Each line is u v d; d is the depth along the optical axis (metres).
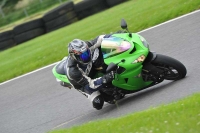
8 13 129.50
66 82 29.91
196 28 40.44
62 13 82.94
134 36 27.66
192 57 33.12
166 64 27.22
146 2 67.25
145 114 21.95
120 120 22.59
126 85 28.02
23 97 40.38
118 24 56.59
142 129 19.61
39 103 36.75
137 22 51.91
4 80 49.91
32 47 69.38
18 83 46.06
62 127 29.45
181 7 48.69
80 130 23.72
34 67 50.25
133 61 26.84
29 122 33.16
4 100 41.59
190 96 23.05
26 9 123.81
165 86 28.39
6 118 36.09
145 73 27.69
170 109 21.36
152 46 40.97
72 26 76.56
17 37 84.12
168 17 48.16
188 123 18.48
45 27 84.44
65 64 29.86
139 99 28.23
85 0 83.56
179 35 40.56
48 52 55.84
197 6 47.16
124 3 80.75
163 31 44.19
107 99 29.09
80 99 34.00
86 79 27.67
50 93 38.38
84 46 26.61
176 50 36.81
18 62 57.34
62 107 33.69
